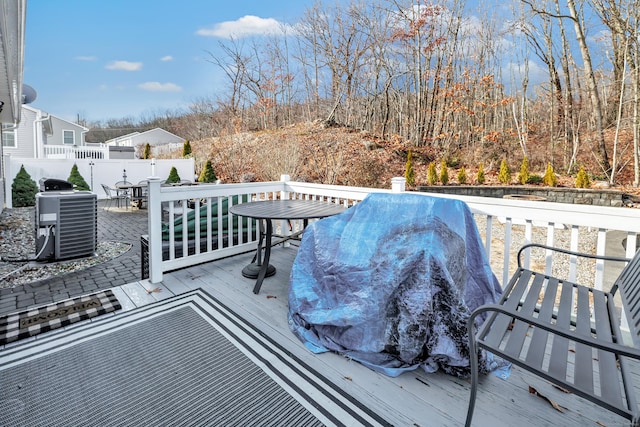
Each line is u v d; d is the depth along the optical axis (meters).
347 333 2.03
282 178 4.30
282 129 15.96
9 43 3.39
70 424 1.51
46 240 4.19
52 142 18.59
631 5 9.71
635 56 9.73
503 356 1.31
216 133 19.22
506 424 1.51
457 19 14.18
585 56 11.02
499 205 2.49
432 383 1.79
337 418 1.56
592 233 6.38
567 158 11.82
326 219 2.50
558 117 12.30
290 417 1.57
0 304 3.17
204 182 12.20
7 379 1.80
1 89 5.43
